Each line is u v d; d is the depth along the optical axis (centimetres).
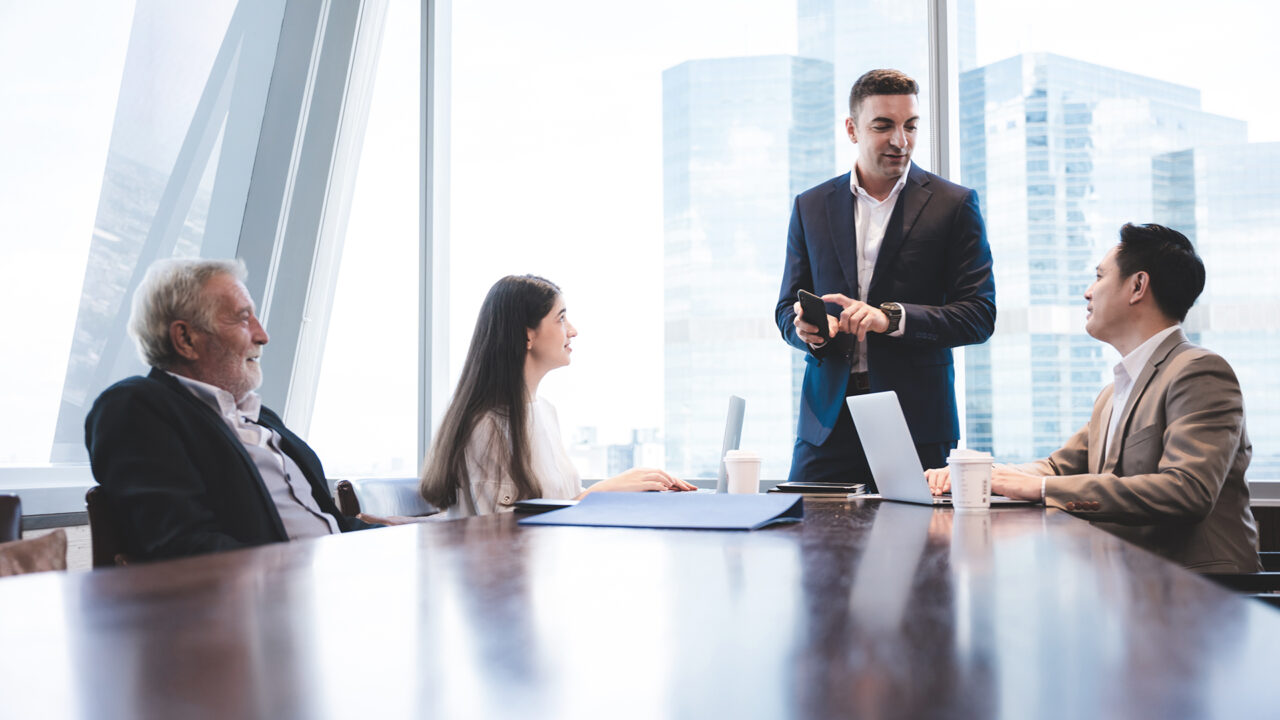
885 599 66
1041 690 42
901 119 260
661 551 95
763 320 392
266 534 189
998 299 370
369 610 62
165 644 52
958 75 379
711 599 67
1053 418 364
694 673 46
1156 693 41
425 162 421
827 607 63
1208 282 355
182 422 183
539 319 233
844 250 269
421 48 421
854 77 386
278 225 366
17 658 49
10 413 269
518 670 47
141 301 206
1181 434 180
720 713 39
